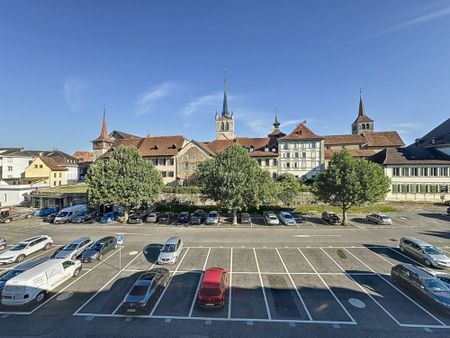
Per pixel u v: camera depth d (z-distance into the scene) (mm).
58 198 55875
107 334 14906
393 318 16234
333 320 16078
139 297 16984
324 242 31594
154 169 46750
